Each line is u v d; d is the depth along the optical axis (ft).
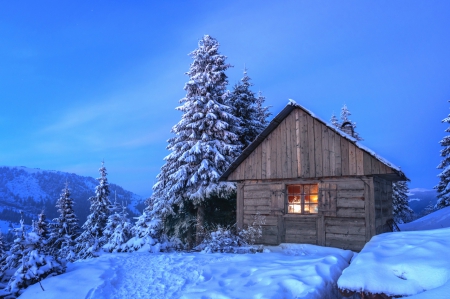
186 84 63.52
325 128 42.57
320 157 42.37
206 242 44.50
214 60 67.15
